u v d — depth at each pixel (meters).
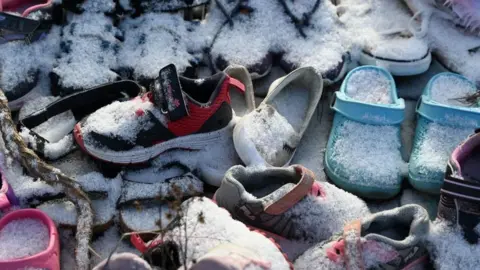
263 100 1.60
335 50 1.67
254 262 1.09
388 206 1.46
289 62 1.66
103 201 1.37
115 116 1.39
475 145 1.36
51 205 1.35
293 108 1.58
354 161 1.44
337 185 1.46
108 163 1.41
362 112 1.50
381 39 1.72
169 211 1.29
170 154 1.47
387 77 1.61
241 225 1.24
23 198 1.34
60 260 1.31
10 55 1.56
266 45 1.66
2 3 1.68
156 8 1.71
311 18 1.72
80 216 1.29
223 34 1.69
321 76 1.54
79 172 1.43
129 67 1.62
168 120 1.39
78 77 1.53
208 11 1.78
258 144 1.42
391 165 1.44
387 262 1.21
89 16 1.65
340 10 1.81
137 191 1.35
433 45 1.73
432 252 1.28
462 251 1.26
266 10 1.71
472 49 1.73
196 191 1.38
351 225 1.22
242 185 1.30
